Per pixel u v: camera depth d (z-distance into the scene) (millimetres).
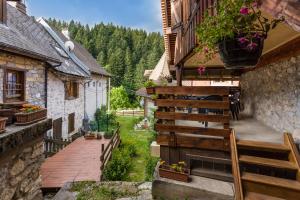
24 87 8086
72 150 10664
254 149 3184
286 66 3721
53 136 10766
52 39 14969
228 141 3578
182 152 3922
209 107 3695
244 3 1745
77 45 24609
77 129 14891
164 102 3934
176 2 5848
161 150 4043
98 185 6164
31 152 4914
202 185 3578
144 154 11797
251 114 6113
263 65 4926
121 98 33906
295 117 3404
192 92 3789
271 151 3109
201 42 2789
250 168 3295
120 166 8242
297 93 3344
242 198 2586
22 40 8062
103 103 23969
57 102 11367
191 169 3910
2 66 6840
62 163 8859
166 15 6508
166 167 3912
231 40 2297
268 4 1332
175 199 3617
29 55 7750
